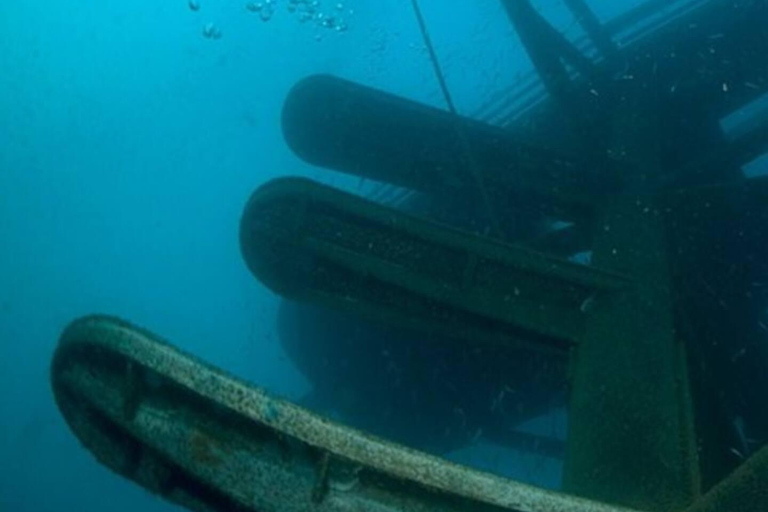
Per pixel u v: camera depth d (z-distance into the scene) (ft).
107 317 8.79
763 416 21.83
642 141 20.97
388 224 16.60
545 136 26.48
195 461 8.39
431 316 18.08
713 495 7.53
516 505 7.35
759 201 18.85
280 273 18.34
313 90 22.41
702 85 23.49
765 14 22.89
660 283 15.93
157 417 8.59
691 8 24.31
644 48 24.07
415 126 22.17
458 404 28.43
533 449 28.86
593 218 19.67
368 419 29.71
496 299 16.25
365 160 22.86
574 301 16.14
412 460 7.50
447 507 7.82
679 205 18.94
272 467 8.14
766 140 21.35
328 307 18.71
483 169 21.08
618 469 12.27
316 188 16.79
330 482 7.90
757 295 21.31
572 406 14.38
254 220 17.29
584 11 25.72
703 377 17.80
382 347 28.02
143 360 8.18
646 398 13.19
